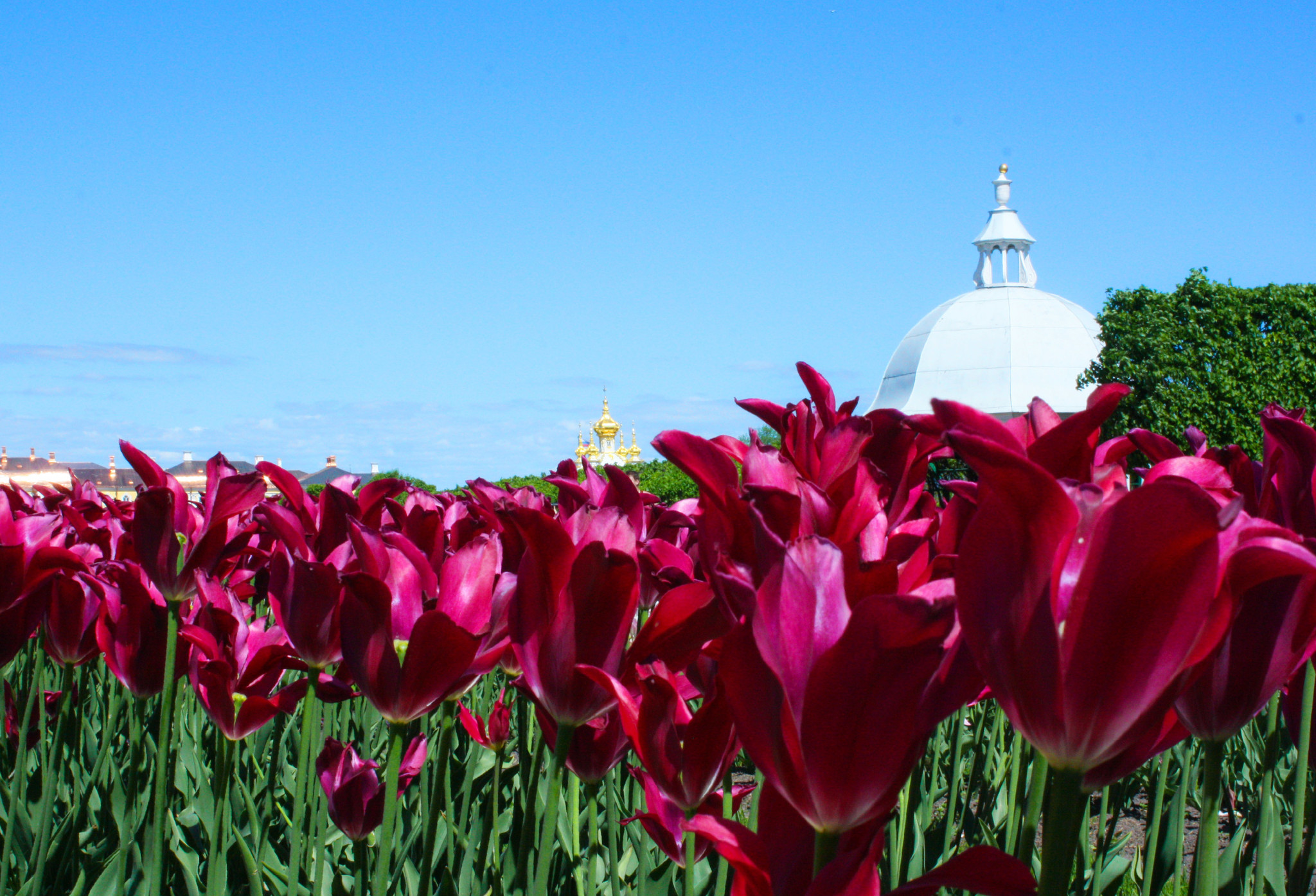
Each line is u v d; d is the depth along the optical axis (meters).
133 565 2.28
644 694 1.20
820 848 0.80
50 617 2.57
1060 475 0.96
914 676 0.75
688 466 1.23
